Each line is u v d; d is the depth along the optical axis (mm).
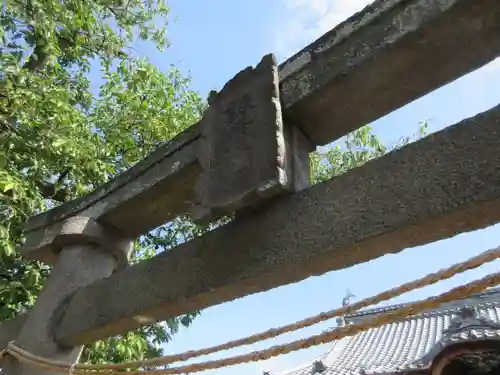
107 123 6215
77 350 2654
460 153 1469
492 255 1363
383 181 1616
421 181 1522
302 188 1913
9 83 4484
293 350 1632
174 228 6836
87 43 6297
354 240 1605
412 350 10086
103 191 2805
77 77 6605
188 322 6441
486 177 1388
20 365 2541
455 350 6090
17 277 5164
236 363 1758
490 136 1425
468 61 1707
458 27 1604
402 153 1609
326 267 1725
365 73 1800
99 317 2383
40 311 2666
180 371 1906
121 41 6500
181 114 6816
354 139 6805
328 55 1907
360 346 11711
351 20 1879
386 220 1553
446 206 1435
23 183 4484
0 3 4980
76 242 2826
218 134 2121
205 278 1998
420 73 1771
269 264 1802
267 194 1838
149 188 2516
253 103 2049
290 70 2029
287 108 1982
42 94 4895
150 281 2234
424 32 1642
